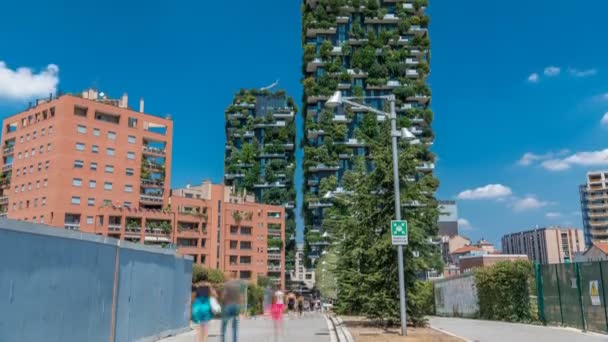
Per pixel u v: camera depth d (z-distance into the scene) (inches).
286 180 4894.2
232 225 3720.5
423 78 4232.3
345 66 4269.2
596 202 6166.3
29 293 382.0
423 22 4367.6
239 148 5073.8
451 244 5383.9
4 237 357.1
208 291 536.7
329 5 4325.8
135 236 3073.3
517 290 991.6
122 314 549.6
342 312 911.0
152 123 3417.8
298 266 5590.6
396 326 797.9
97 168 3097.9
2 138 3307.1
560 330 761.0
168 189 3454.7
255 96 5177.2
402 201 801.6
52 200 2942.9
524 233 6929.1
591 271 735.1
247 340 660.1
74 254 448.8
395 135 728.3
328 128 4062.5
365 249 805.2
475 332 734.5
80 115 3070.9
